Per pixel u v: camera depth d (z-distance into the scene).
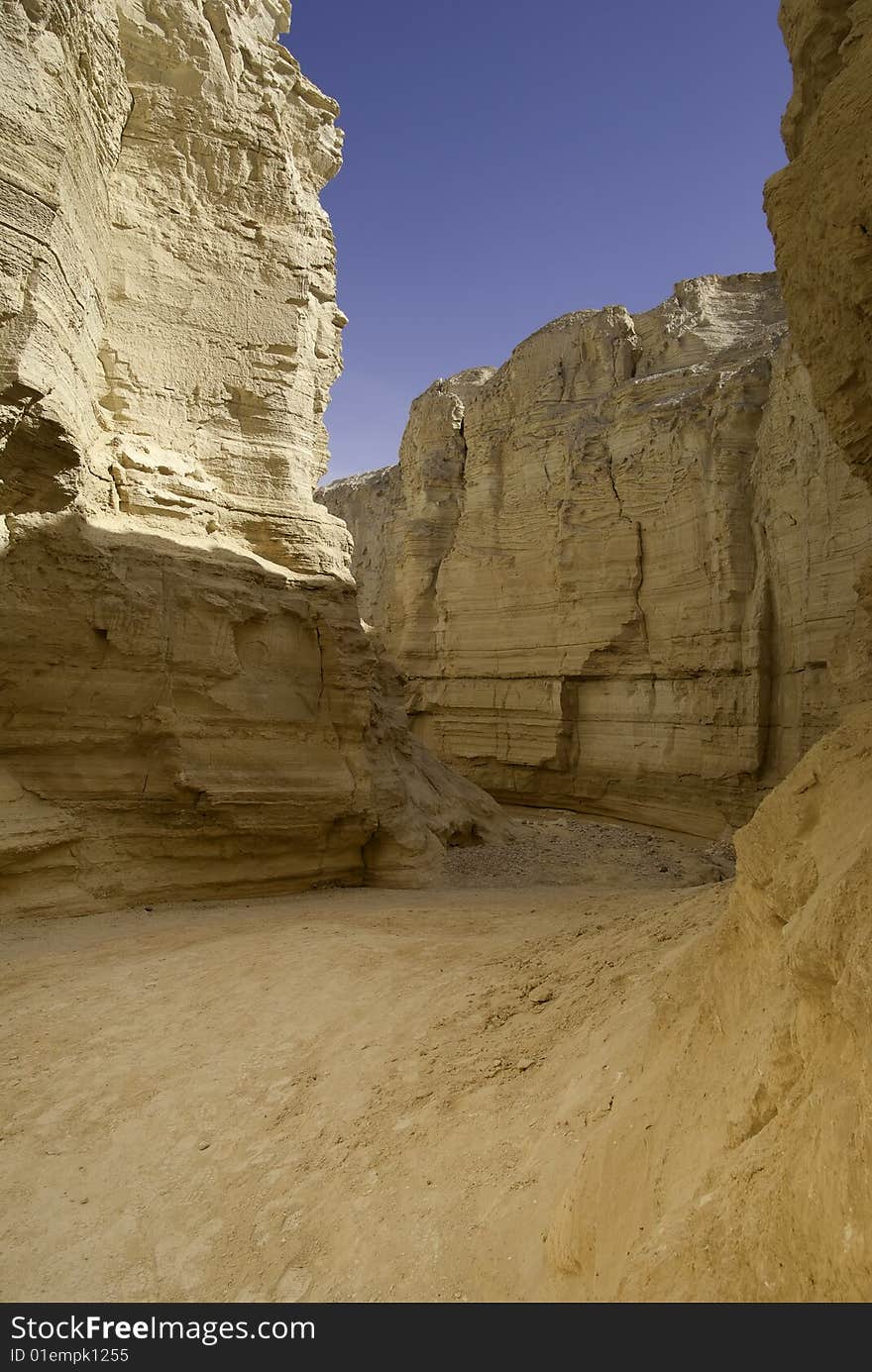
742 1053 3.18
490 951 7.89
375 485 48.31
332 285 16.80
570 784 31.30
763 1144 2.52
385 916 10.48
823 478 21.66
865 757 3.85
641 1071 3.91
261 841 13.29
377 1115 4.79
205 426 14.70
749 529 25.05
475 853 18.03
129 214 13.91
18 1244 4.06
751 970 3.55
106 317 13.47
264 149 15.45
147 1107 5.30
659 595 28.14
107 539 11.99
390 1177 4.14
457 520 38.28
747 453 25.31
